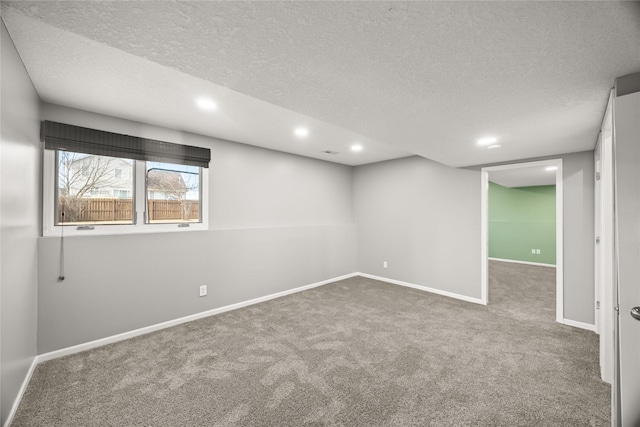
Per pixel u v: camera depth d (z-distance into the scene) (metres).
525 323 3.30
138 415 1.78
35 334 2.31
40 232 2.47
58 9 1.09
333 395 1.97
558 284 3.37
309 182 4.96
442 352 2.59
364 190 5.60
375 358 2.48
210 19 1.16
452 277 4.37
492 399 1.94
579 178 3.31
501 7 1.08
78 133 2.61
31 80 2.11
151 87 2.24
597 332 3.01
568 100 1.92
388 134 2.72
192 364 2.38
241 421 1.73
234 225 3.89
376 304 3.97
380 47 1.36
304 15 1.14
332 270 5.22
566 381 2.15
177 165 3.40
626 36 1.23
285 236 4.45
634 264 1.43
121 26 1.21
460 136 2.77
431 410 1.83
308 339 2.85
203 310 3.48
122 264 2.86
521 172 5.67
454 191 4.38
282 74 1.63
